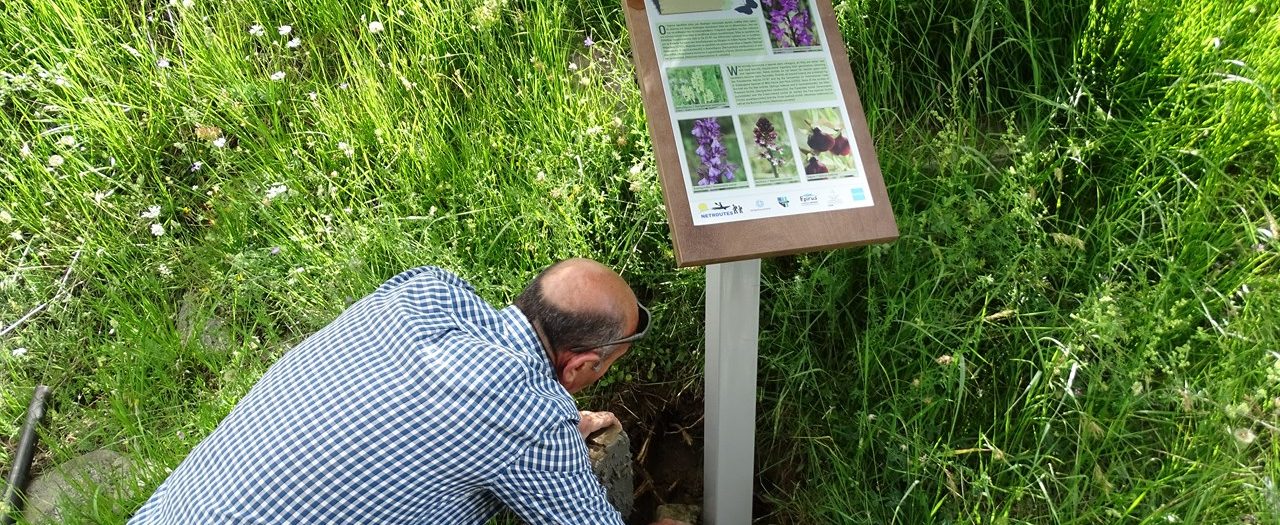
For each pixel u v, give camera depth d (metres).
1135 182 2.59
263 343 2.98
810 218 1.84
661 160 1.81
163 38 3.56
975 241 2.50
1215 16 2.73
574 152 2.94
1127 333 2.37
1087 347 2.42
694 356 2.82
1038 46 2.90
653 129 1.82
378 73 3.28
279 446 1.83
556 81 3.07
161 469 2.56
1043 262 2.50
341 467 1.80
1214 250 2.46
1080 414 2.22
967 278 2.57
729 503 2.47
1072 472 2.37
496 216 2.94
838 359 2.71
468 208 2.97
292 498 1.81
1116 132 2.68
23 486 2.73
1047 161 2.71
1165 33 2.75
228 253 3.04
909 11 2.97
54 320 3.07
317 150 3.13
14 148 3.29
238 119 3.24
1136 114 2.76
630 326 2.04
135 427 2.73
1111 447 2.34
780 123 1.88
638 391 2.91
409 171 3.05
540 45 3.18
